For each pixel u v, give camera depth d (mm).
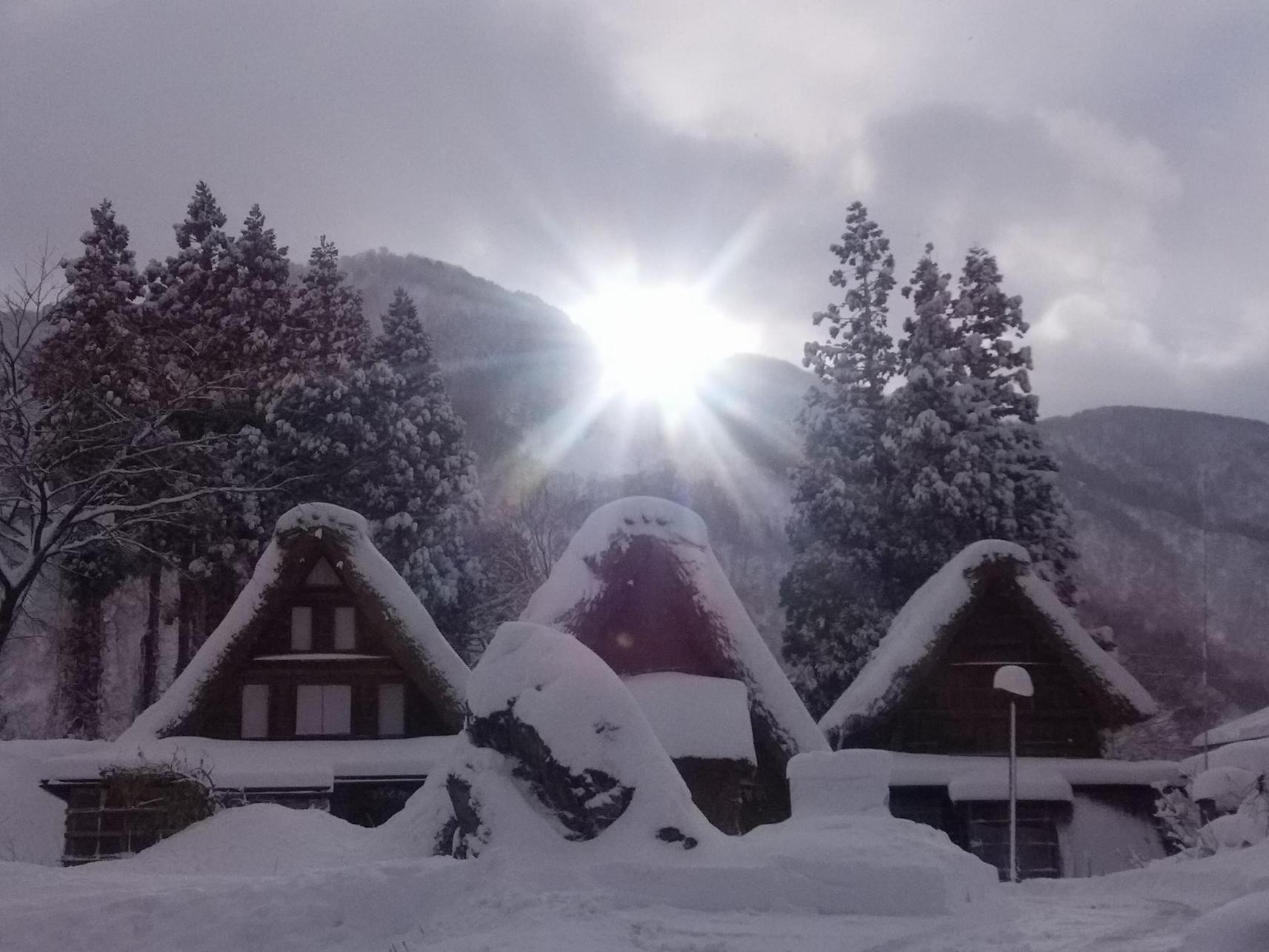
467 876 11109
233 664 28500
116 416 32375
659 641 26859
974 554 30828
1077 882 16703
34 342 41906
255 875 13930
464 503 47312
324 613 29375
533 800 12867
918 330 44531
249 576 42688
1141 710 30328
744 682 26047
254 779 25891
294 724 28828
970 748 31219
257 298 47781
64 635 42656
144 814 24234
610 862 11805
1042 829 29281
